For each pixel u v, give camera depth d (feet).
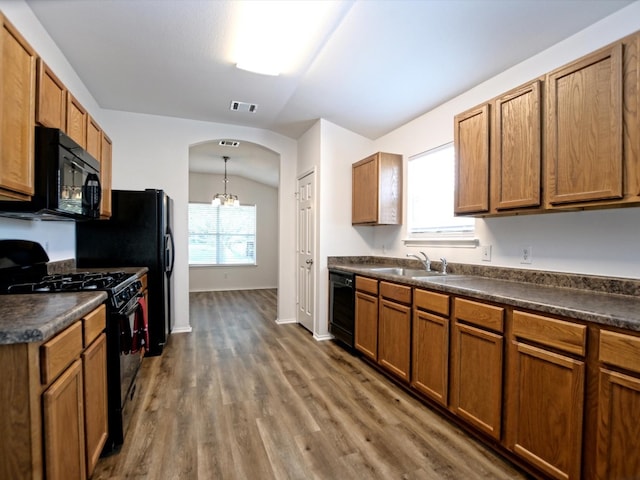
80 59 8.66
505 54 7.33
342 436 6.41
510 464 5.65
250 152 17.43
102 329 5.62
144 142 12.60
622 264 5.78
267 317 15.79
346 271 11.09
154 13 6.95
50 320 3.78
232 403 7.63
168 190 12.91
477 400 6.14
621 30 5.74
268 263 24.77
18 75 4.80
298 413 7.23
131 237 10.56
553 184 5.80
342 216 12.78
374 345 9.51
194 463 5.62
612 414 4.19
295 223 14.90
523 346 5.29
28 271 6.90
